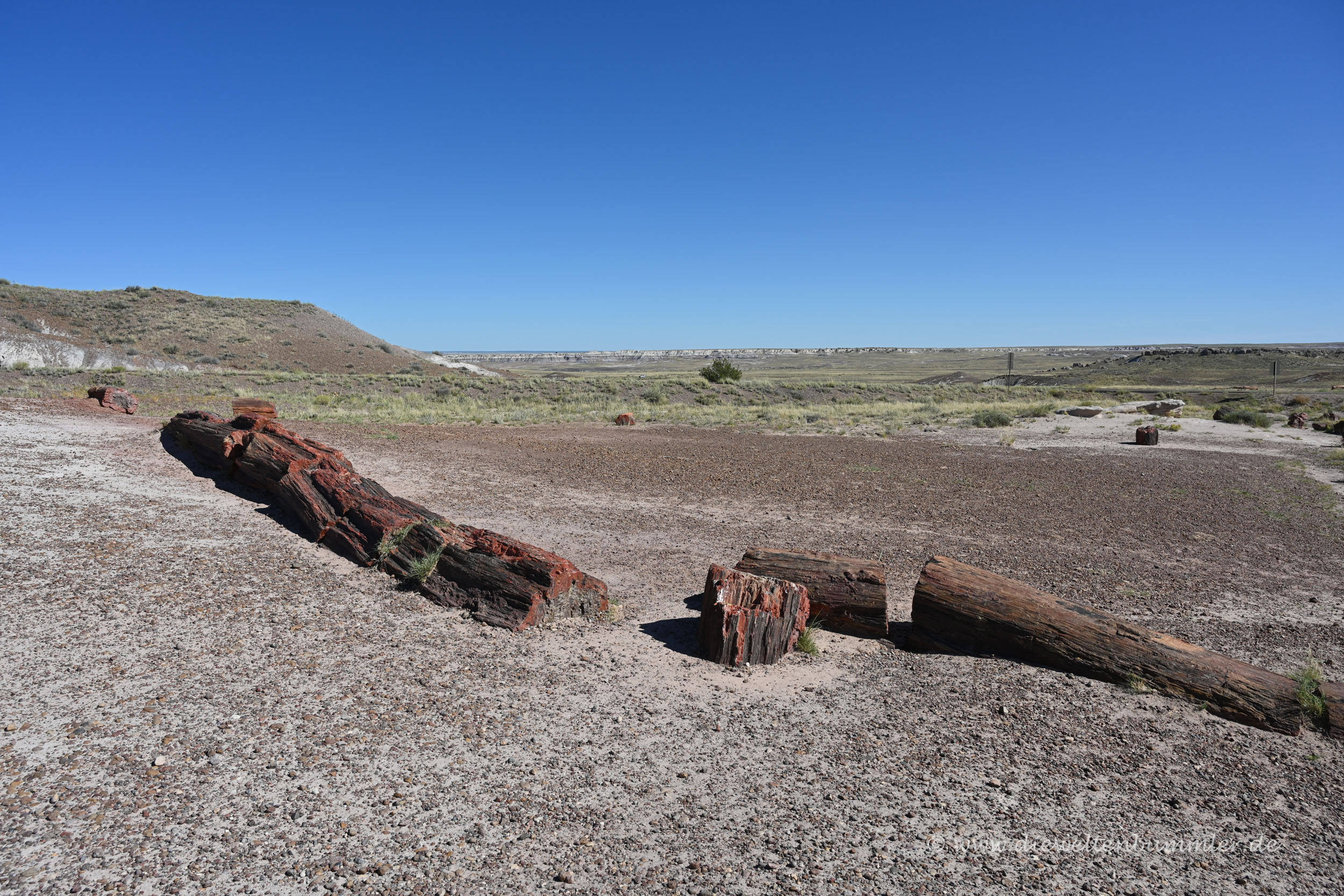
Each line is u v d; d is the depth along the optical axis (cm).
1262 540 1178
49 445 1384
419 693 566
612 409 3678
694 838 410
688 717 555
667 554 1041
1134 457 2098
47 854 368
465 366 8819
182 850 379
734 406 4497
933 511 1358
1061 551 1088
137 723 497
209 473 1268
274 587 775
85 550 837
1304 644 745
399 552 834
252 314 8138
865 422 3006
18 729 479
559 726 531
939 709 580
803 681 631
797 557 780
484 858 385
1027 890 379
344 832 400
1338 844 432
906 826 429
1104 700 599
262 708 529
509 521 1184
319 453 1108
